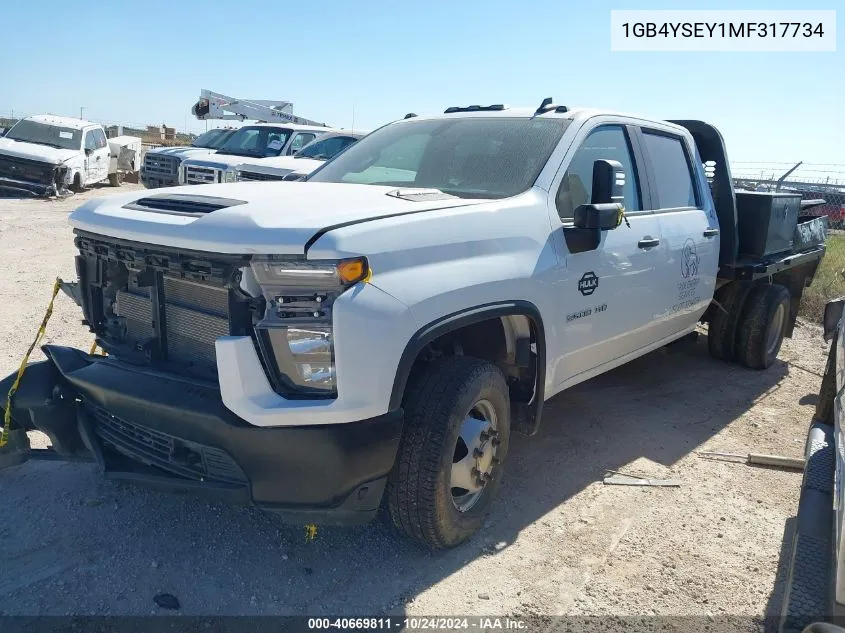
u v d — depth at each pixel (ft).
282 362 9.41
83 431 11.49
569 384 14.46
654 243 15.74
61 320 21.81
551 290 12.60
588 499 13.64
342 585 10.66
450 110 16.84
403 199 11.48
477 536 12.15
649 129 16.98
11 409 11.64
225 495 9.83
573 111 14.83
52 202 55.21
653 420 17.89
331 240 9.26
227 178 39.17
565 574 11.23
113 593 10.09
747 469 15.39
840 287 32.94
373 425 9.63
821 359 24.89
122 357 11.58
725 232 20.22
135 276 11.06
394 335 9.60
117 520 11.87
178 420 9.75
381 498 10.97
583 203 14.11
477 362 11.32
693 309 18.56
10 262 30.07
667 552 11.98
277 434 9.29
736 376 21.99
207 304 10.30
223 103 63.82
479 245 11.27
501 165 13.56
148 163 46.37
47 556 10.80
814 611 7.72
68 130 61.57
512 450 15.61
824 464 10.82
